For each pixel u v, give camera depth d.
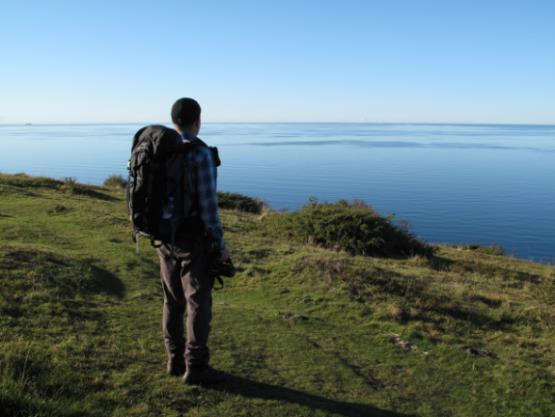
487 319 7.87
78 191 20.06
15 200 16.02
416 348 6.33
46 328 5.22
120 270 8.76
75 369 4.26
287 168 162.00
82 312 5.93
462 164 184.75
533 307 8.67
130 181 4.03
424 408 4.72
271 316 6.94
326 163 185.00
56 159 194.38
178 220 3.93
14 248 8.15
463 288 9.61
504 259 18.48
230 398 4.19
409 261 14.18
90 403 3.73
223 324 6.27
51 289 6.59
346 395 4.69
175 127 4.11
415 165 179.38
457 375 5.63
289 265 9.78
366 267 10.07
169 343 4.42
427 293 8.64
